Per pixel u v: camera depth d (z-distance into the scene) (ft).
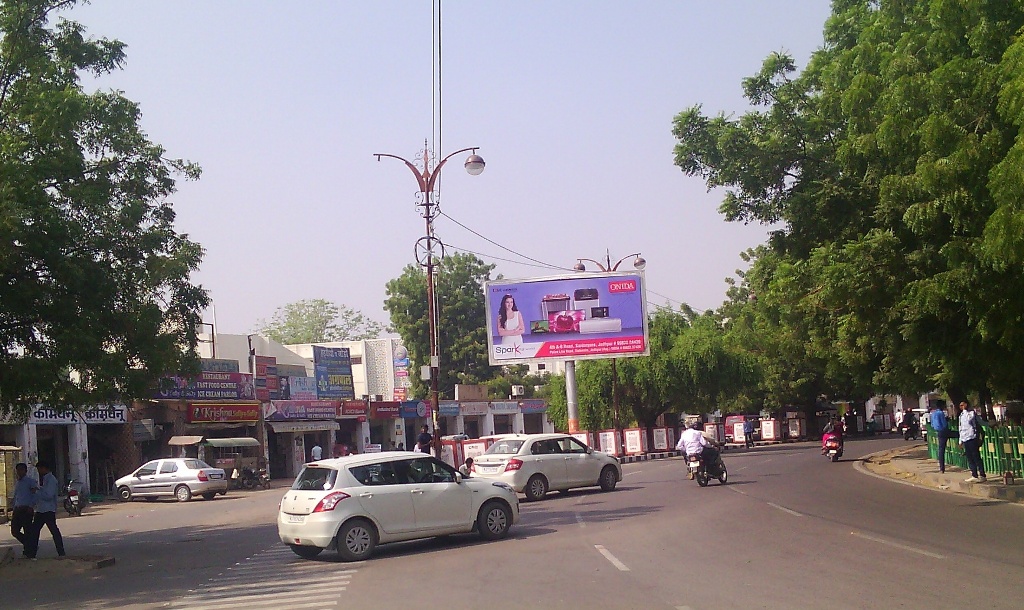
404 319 250.57
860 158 59.77
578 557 43.01
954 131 43.37
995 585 31.48
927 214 47.29
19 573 49.21
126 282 56.59
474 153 86.69
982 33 43.34
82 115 53.36
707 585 33.76
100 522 89.61
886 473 92.48
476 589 35.65
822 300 66.18
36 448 115.14
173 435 138.10
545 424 241.14
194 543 62.75
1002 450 74.90
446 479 51.83
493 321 142.82
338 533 46.88
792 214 73.46
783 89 74.64
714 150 75.56
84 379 57.52
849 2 74.28
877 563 36.99
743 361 178.60
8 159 51.01
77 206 54.44
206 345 181.78
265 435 153.89
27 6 55.11
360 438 183.73
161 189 59.88
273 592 38.19
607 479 87.25
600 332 140.67
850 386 220.43
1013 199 36.17
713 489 80.12
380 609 32.45
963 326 61.87
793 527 50.24
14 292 51.47
